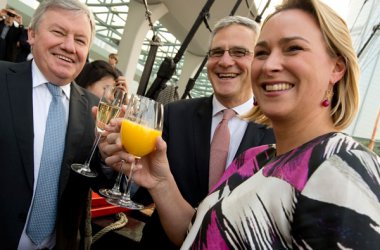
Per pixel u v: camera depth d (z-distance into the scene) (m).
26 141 1.18
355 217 0.49
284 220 0.59
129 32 7.40
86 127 1.38
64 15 1.24
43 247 1.23
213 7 5.53
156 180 1.04
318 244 0.51
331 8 0.73
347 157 0.56
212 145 1.35
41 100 1.29
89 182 1.30
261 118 1.10
